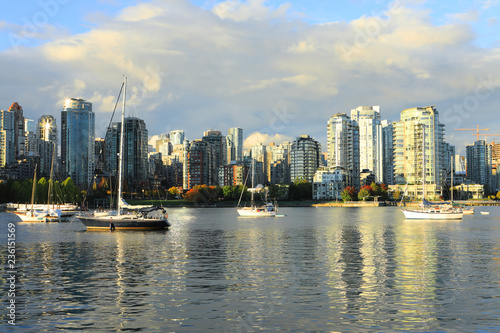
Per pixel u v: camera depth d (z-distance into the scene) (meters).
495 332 28.14
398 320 30.53
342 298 36.19
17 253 63.66
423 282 41.94
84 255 61.25
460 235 90.44
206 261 55.25
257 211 185.50
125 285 41.22
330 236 89.31
